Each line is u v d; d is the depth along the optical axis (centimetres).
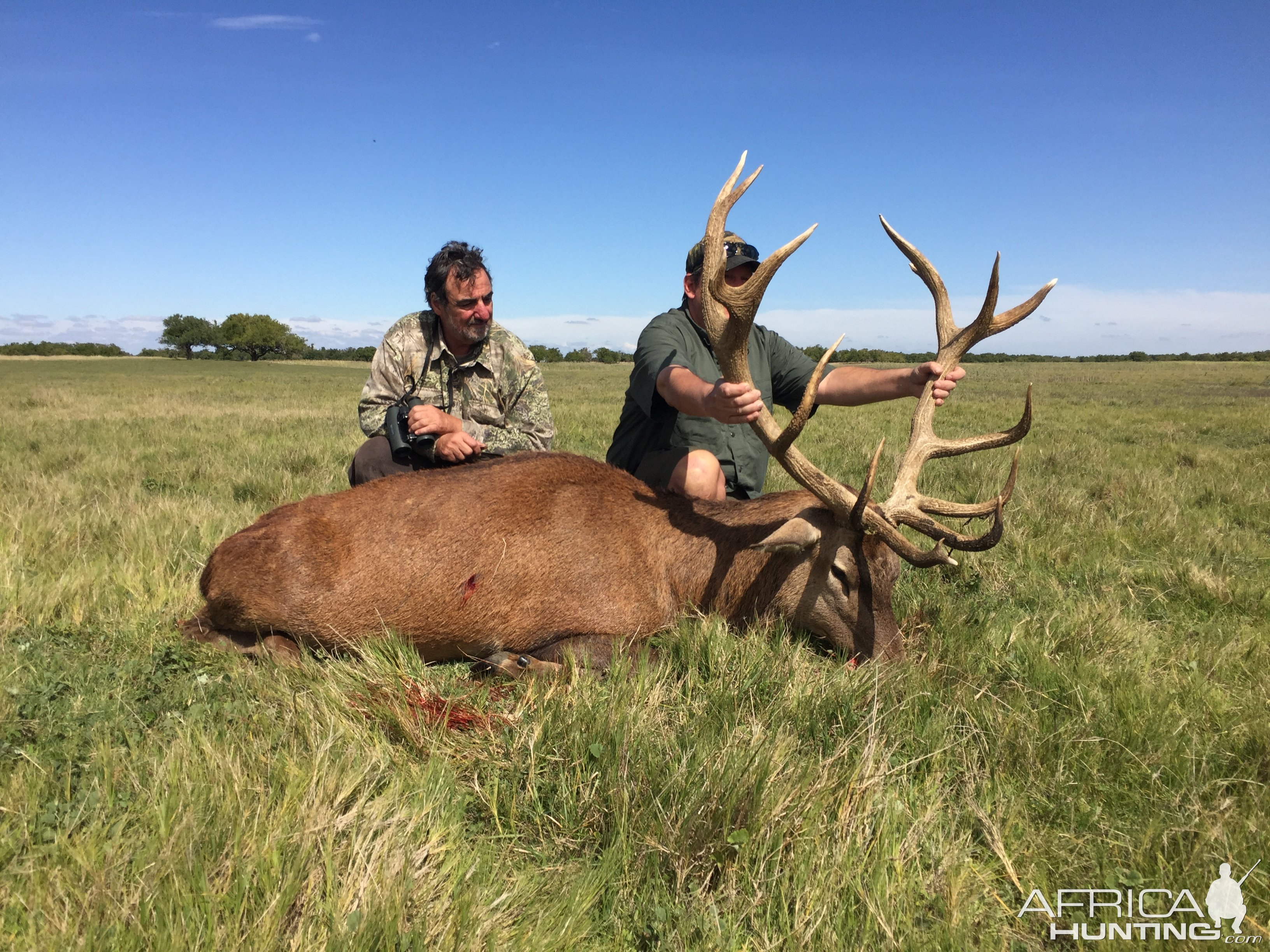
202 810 225
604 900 221
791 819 241
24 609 382
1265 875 223
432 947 188
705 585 394
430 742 285
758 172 341
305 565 360
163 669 334
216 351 13375
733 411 353
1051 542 578
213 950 181
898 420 1634
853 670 339
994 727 299
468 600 369
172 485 753
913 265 418
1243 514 711
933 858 235
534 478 393
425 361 468
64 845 213
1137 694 321
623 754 263
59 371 5309
